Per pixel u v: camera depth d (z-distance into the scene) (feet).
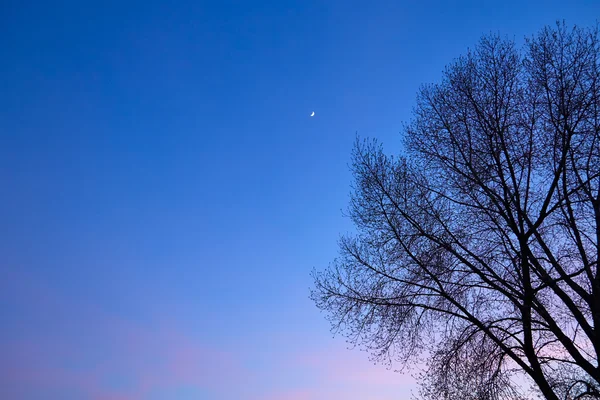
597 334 48.37
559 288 50.98
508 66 57.06
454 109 58.90
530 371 49.39
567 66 54.03
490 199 56.08
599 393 48.14
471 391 53.06
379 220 60.29
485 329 51.70
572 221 52.03
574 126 52.24
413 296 57.82
